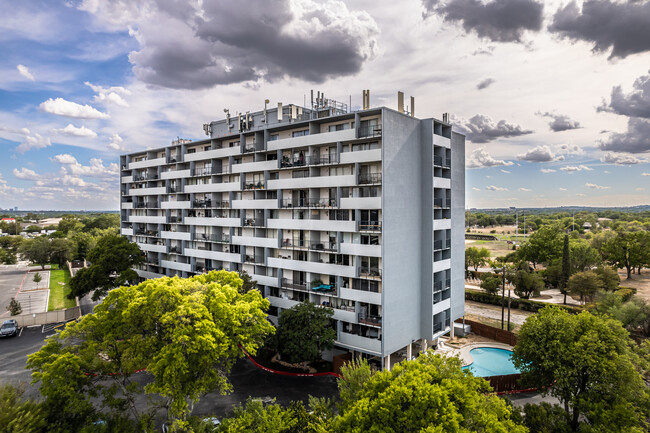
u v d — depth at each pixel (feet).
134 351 95.61
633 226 490.90
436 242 151.23
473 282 299.17
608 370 85.51
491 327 172.76
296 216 159.94
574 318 103.24
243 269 181.98
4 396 74.43
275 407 83.05
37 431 73.92
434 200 150.61
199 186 197.47
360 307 138.31
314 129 150.20
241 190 175.63
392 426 68.08
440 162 151.23
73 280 198.70
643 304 168.35
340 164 140.56
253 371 140.87
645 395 82.23
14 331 177.68
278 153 158.40
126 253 201.87
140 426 88.33
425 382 72.02
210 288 108.78
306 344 127.44
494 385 125.29
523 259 311.06
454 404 70.54
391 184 130.52
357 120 135.13
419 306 146.00
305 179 149.07
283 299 159.12
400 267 135.13
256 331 111.24
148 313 95.30
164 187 222.89
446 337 174.50
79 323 98.12
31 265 412.16
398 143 133.49
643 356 96.84
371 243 134.62
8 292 276.00
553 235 302.86
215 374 98.63
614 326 96.78
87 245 377.91
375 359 140.46
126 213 263.29
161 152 239.09
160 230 225.15
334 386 128.57
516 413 82.99
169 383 88.28
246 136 181.68
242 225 176.96
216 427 88.48
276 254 169.68
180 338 87.15
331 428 74.79
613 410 79.71
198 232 208.74
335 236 147.23
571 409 112.57
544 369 100.63
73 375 85.05
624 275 318.04
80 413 81.82
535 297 245.24
